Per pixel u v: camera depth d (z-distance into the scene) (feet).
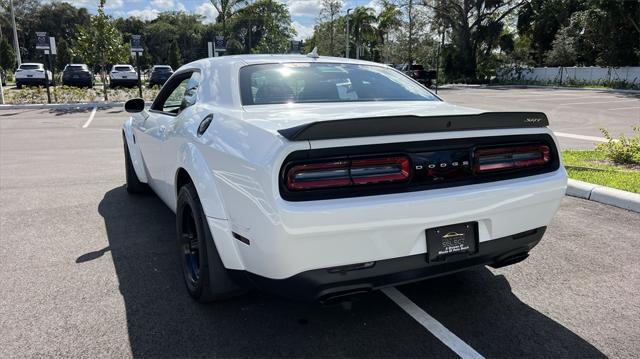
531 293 10.87
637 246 13.61
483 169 8.61
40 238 14.23
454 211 8.18
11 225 15.39
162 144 12.51
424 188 8.05
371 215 7.54
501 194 8.56
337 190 7.51
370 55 179.73
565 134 37.29
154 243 13.85
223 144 8.73
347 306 10.27
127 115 52.85
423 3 149.79
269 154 7.43
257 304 10.32
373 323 9.59
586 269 12.12
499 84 139.13
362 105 10.68
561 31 135.13
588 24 116.06
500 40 153.48
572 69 123.65
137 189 18.75
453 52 153.89
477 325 9.53
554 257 12.87
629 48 109.29
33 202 18.04
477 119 8.39
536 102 71.36
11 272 11.80
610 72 112.88
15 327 9.27
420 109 10.31
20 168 24.53
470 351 8.64
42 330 9.18
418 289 11.11
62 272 11.82
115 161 26.55
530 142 9.12
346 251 7.64
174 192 11.68
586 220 15.81
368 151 7.69
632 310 10.11
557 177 9.22
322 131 7.34
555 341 8.98
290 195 7.31
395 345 8.81
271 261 7.68
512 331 9.32
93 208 17.31
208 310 10.02
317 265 7.62
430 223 8.04
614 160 24.23
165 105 14.32
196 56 267.39
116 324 9.43
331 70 12.07
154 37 266.36
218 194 8.76
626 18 106.63
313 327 9.42
